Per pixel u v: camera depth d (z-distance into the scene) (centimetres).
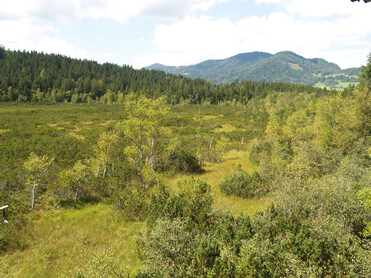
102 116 6397
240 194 1547
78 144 2814
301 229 783
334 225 796
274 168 1625
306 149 1852
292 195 1022
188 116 7656
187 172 2109
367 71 2494
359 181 1175
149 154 2156
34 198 1418
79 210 1362
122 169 1767
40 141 2923
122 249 1005
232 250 772
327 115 3086
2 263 899
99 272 705
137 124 2022
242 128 5584
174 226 852
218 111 9256
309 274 616
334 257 669
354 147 1903
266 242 744
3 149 2386
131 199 1311
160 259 754
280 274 644
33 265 894
